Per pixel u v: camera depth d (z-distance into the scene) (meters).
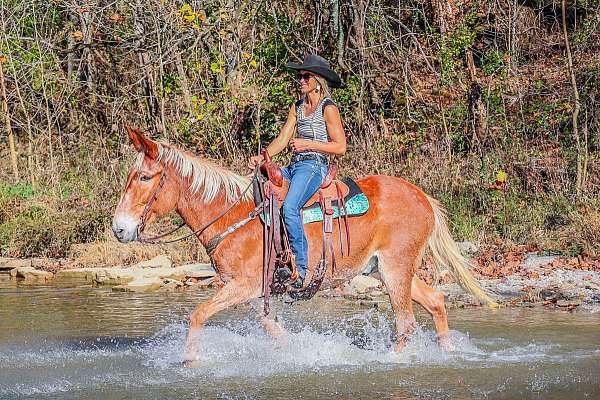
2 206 16.80
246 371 7.38
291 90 19.33
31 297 11.82
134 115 20.75
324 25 19.05
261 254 7.55
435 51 19.50
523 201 15.51
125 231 7.48
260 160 7.61
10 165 20.56
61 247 15.70
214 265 7.73
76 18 22.00
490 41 20.45
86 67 22.30
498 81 18.55
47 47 21.02
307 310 10.57
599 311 10.15
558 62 19.72
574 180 15.90
